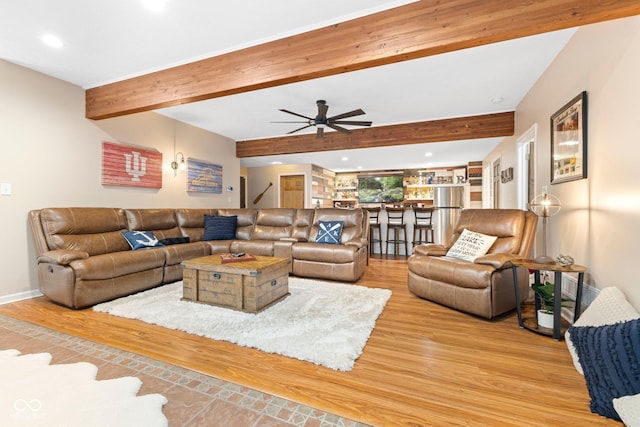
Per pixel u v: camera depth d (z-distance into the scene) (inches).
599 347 59.7
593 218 86.6
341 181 422.6
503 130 174.6
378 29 86.0
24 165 121.4
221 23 91.0
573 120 96.7
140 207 170.6
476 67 119.9
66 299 105.5
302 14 87.5
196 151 210.1
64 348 77.3
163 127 184.1
